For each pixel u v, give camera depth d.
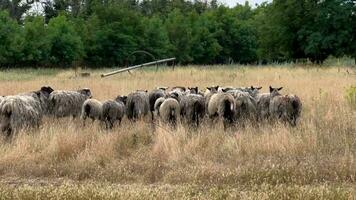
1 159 14.35
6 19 73.62
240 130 17.56
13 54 68.44
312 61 72.56
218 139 16.50
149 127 19.16
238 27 106.12
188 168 13.65
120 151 15.98
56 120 20.00
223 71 46.41
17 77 45.19
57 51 73.38
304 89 28.84
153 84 34.53
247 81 36.34
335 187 11.54
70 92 21.33
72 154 15.09
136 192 10.84
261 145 15.22
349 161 13.48
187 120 19.62
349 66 60.88
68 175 13.70
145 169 13.83
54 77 44.38
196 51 93.81
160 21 87.69
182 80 38.03
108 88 30.83
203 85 34.81
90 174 13.59
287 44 73.44
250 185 12.12
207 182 12.62
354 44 66.38
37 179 13.47
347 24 66.12
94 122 19.88
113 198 10.44
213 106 19.25
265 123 18.91
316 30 68.56
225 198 10.81
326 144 15.41
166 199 10.42
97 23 79.12
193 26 97.19
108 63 78.75
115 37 77.88
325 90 28.08
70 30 75.94
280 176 12.72
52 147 15.21
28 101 18.09
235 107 19.25
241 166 13.64
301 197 10.65
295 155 14.57
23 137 16.09
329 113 20.03
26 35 70.94
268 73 42.69
